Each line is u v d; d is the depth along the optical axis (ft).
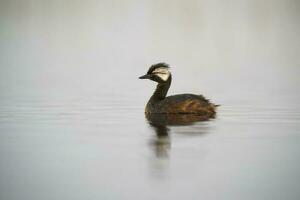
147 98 82.69
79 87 93.91
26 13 260.21
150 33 191.52
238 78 103.76
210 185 42.86
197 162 48.01
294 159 48.49
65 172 45.91
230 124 62.23
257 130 59.11
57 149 52.24
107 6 286.87
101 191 41.78
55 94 85.87
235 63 125.90
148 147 52.54
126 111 71.82
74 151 51.62
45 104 76.48
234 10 263.29
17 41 169.99
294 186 42.78
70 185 43.14
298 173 45.44
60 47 158.51
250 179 44.24
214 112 68.74
